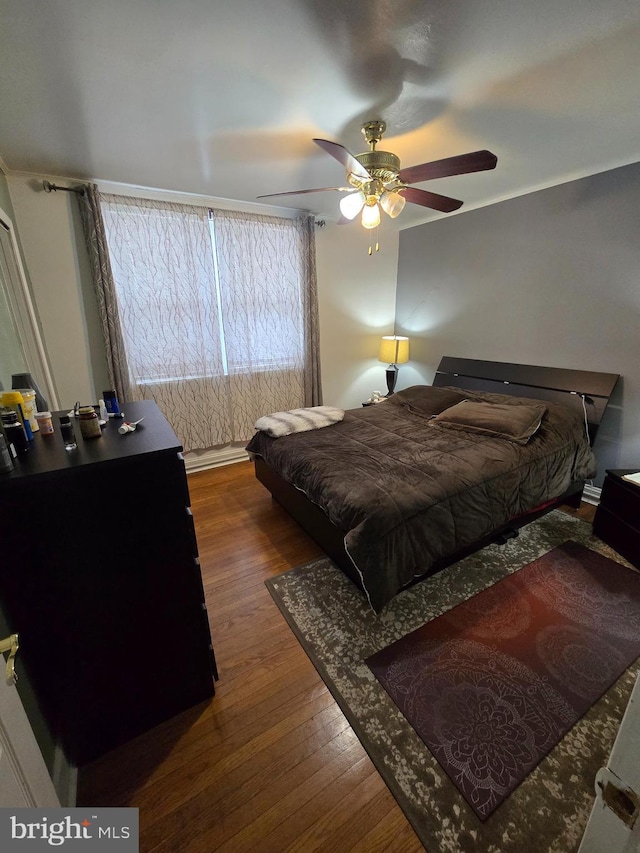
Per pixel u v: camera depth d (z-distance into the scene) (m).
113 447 1.13
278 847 1.01
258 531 2.53
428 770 1.16
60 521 1.00
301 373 3.85
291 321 3.66
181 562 1.21
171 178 2.56
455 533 1.79
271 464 2.52
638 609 1.77
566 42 1.30
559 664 1.50
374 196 1.96
